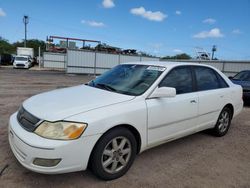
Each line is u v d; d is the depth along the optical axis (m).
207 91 4.45
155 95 3.46
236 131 5.55
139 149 3.39
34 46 79.62
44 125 2.72
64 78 19.97
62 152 2.62
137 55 29.08
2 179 2.98
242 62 21.55
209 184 3.15
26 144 2.67
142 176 3.25
